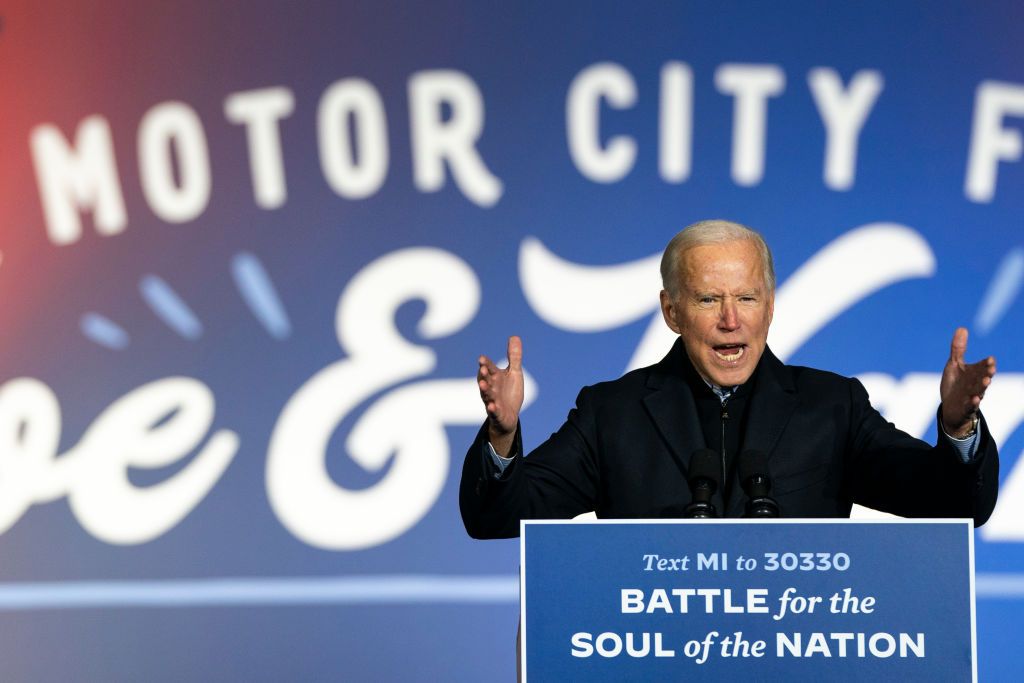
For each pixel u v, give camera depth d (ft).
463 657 55.52
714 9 57.26
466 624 55.62
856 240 56.39
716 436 29.01
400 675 55.47
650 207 56.85
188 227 57.82
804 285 56.34
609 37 57.41
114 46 58.54
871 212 56.54
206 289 57.52
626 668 21.97
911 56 56.90
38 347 57.77
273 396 56.95
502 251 57.00
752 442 28.17
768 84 56.95
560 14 57.57
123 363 57.52
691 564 22.11
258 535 56.39
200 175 57.88
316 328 57.11
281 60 57.98
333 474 56.49
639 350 56.44
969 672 21.67
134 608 56.29
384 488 56.34
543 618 22.11
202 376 57.21
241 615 56.03
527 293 56.80
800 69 57.00
